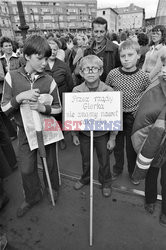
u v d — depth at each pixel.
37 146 1.71
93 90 1.75
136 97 1.86
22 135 1.75
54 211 1.97
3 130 2.46
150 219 1.83
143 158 1.45
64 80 2.63
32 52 1.42
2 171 2.00
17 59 3.22
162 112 1.36
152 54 3.14
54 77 2.49
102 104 1.55
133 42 1.72
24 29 5.92
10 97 1.62
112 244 1.64
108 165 2.03
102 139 1.89
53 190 2.11
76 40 4.22
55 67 2.51
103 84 1.76
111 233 1.72
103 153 1.94
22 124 1.70
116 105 1.53
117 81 1.85
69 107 1.59
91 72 1.59
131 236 1.69
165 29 2.87
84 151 2.02
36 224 1.85
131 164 2.17
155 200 1.89
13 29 48.72
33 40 1.42
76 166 2.63
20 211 1.93
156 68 2.69
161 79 1.39
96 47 2.62
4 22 45.91
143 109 1.48
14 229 1.82
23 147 1.77
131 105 1.88
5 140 2.47
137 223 1.80
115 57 2.47
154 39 3.04
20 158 1.80
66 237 1.72
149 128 1.50
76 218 1.89
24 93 1.48
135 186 2.23
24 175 1.81
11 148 2.56
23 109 1.60
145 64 3.36
